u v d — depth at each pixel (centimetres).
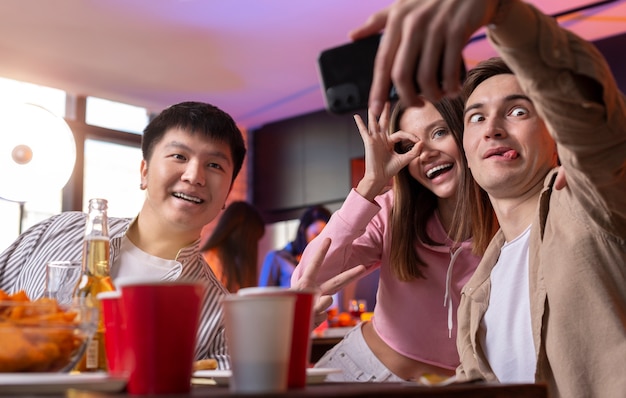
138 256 155
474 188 155
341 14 434
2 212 503
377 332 170
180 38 464
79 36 456
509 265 121
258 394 62
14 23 435
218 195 150
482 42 452
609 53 470
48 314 80
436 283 162
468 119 124
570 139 88
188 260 153
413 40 73
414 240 165
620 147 89
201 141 148
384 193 181
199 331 144
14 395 65
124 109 585
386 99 78
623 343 100
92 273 106
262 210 649
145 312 66
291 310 70
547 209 114
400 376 165
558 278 106
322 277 153
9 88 523
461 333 125
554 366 104
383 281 170
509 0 78
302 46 479
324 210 455
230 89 557
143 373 66
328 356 177
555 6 423
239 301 68
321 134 611
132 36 459
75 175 542
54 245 159
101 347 100
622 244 102
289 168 632
